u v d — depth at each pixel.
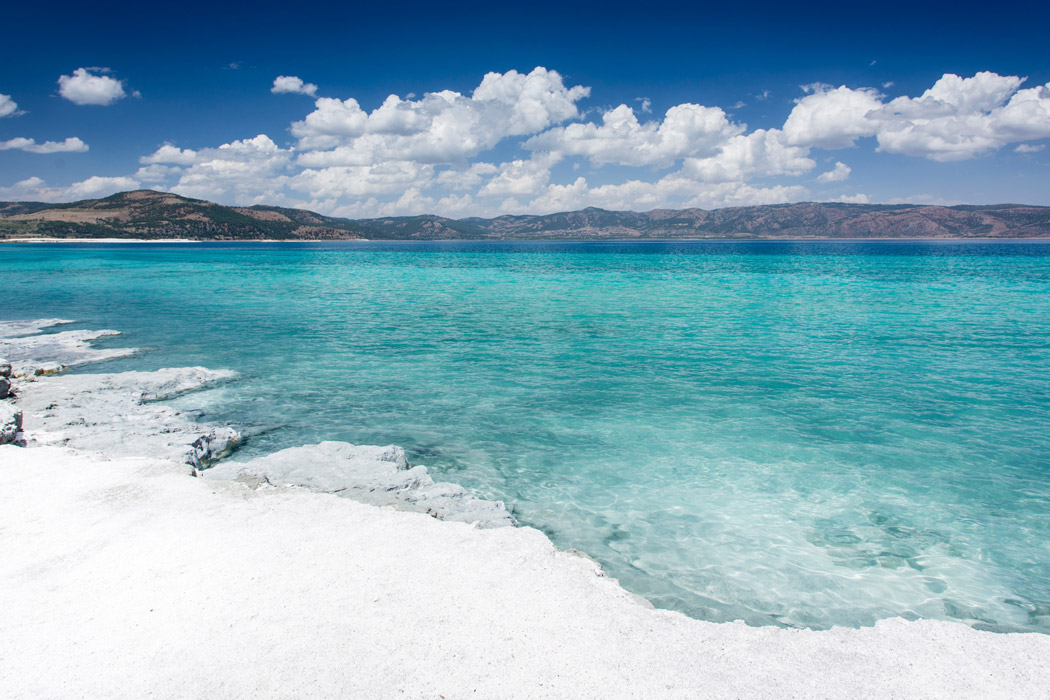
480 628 4.77
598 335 22.34
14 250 127.38
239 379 16.05
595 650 4.54
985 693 4.24
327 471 9.19
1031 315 26.70
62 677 4.12
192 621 4.77
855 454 10.73
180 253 117.62
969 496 9.12
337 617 4.85
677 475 9.95
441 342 21.12
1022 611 6.43
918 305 30.77
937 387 14.87
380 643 4.52
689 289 40.84
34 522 6.57
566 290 40.59
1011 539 7.93
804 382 15.43
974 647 4.84
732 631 4.96
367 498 8.24
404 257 105.06
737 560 7.44
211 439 11.08
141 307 31.48
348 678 4.12
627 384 15.38
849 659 4.61
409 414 13.14
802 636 4.96
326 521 6.75
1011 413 12.84
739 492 9.32
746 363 17.61
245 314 28.64
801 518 8.51
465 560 5.91
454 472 10.10
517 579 5.57
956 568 7.27
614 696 4.03
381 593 5.23
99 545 6.05
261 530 6.47
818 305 30.95
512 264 78.62
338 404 13.85
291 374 16.58
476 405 13.73
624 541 7.89
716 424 12.35
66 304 32.84
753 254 114.38
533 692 4.04
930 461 10.40
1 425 9.48
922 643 4.89
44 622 4.75
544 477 9.91
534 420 12.70
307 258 99.12
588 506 8.88
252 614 4.87
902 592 6.78
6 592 5.18
